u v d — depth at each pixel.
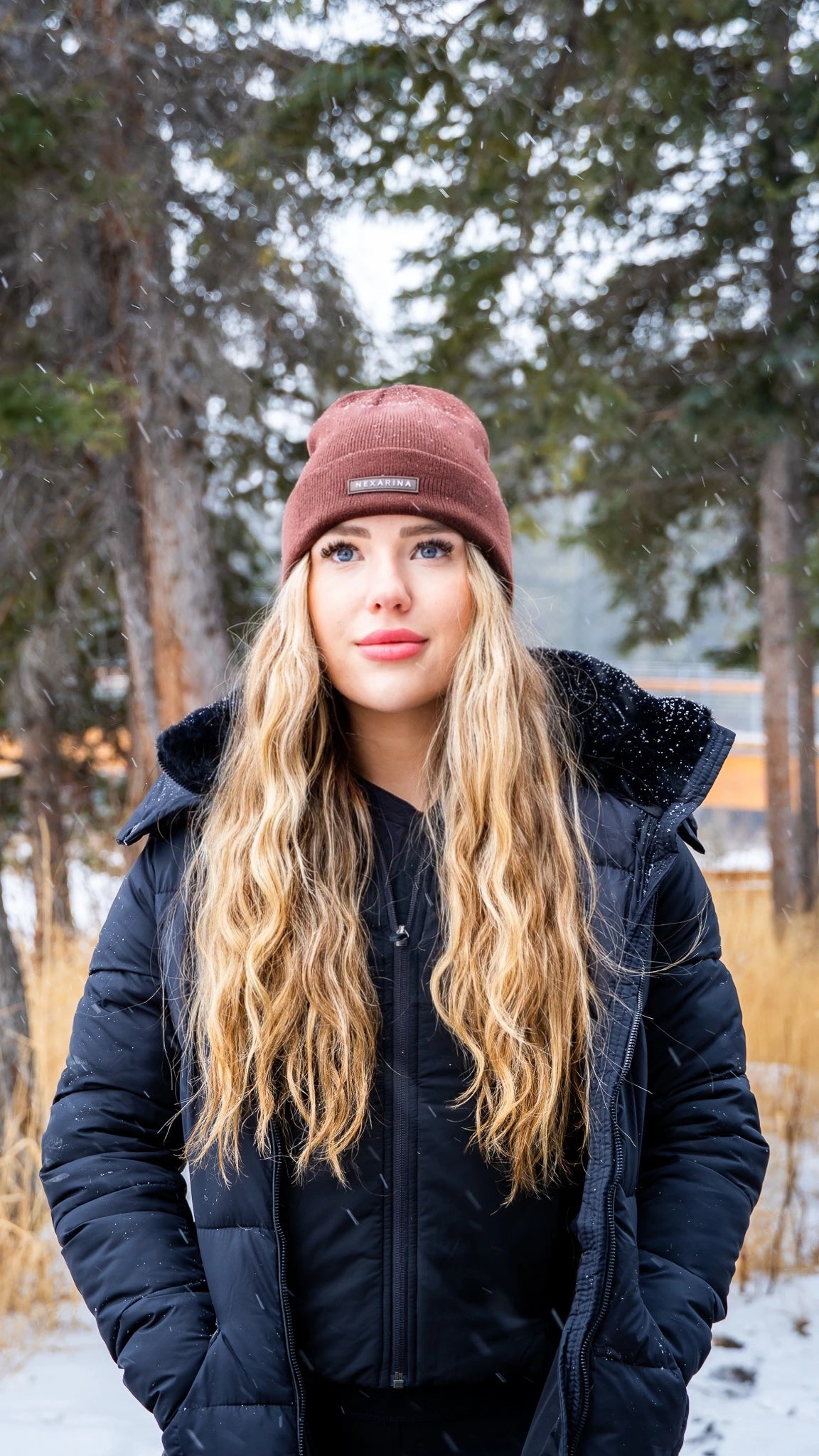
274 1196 1.12
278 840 1.21
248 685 1.28
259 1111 1.12
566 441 6.36
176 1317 1.13
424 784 1.27
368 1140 1.13
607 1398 1.05
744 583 8.37
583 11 5.35
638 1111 1.16
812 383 6.54
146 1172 1.22
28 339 6.16
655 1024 1.24
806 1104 4.22
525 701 1.24
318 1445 1.15
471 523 1.23
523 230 5.84
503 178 5.75
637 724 1.25
